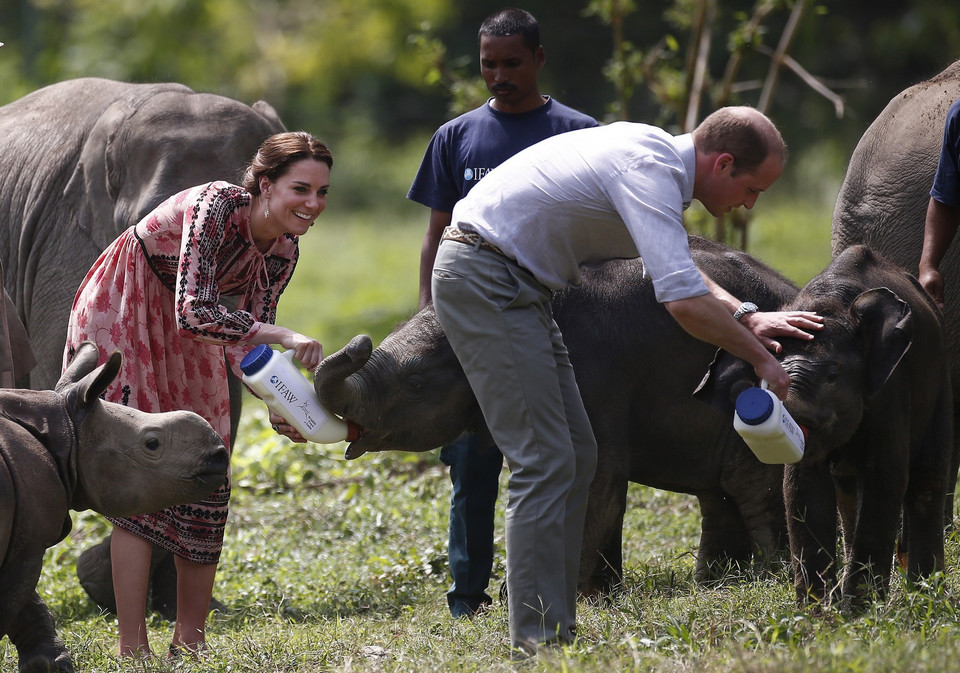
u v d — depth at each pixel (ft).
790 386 52.65
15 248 86.07
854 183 80.12
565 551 52.03
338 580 75.36
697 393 55.11
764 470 67.46
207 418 59.88
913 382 58.80
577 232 50.44
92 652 58.13
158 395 58.59
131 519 58.03
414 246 254.27
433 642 55.47
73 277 82.64
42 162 85.92
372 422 59.82
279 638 58.44
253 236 57.16
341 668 53.67
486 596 67.97
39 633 52.34
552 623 50.11
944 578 56.13
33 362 67.21
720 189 49.78
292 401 54.24
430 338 61.98
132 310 57.62
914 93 79.92
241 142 81.10
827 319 54.90
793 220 234.58
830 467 58.08
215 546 59.36
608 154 49.60
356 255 245.86
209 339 55.06
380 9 307.99
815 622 52.70
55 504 49.98
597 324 65.26
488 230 50.26
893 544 57.47
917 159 76.59
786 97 284.20
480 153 70.38
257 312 59.62
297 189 55.62
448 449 67.72
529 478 50.34
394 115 355.56
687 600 58.23
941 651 45.21
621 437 65.26
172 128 80.74
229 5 307.58
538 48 70.64
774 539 68.59
